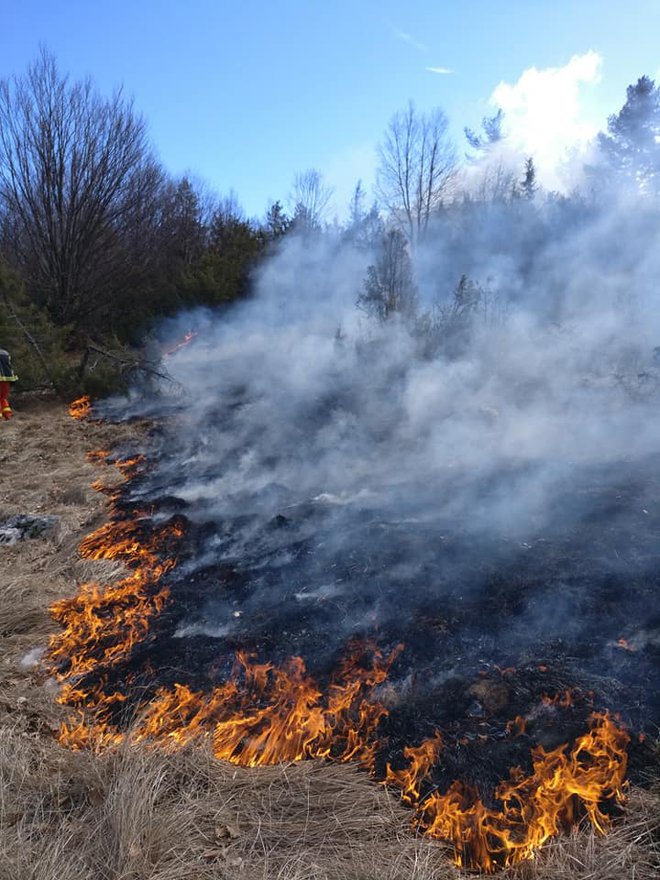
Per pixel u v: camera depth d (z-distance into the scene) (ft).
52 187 42.37
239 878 6.88
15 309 33.68
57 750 9.36
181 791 8.23
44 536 17.38
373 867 6.95
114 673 11.05
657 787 7.70
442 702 9.29
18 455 24.85
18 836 7.39
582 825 7.45
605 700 8.91
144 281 46.85
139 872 6.94
